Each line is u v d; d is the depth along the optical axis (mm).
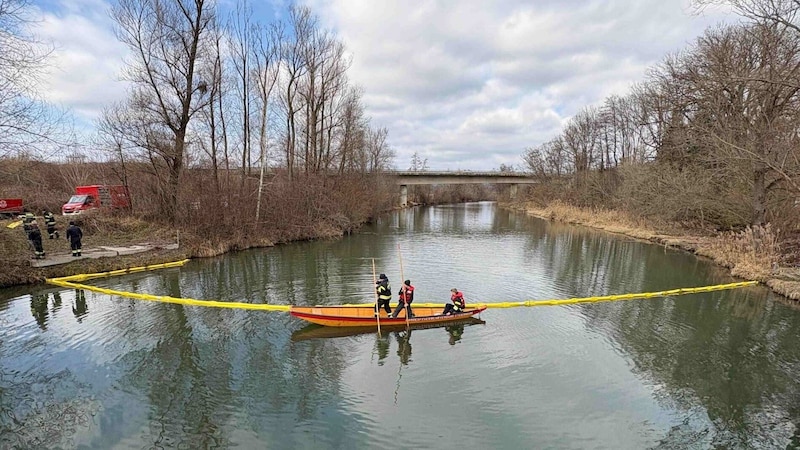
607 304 16078
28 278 16844
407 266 22719
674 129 30672
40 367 10445
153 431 8062
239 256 24719
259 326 13234
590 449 7746
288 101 33562
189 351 11453
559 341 12484
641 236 33500
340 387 9742
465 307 14367
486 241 32594
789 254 20422
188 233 24719
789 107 20016
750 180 23000
